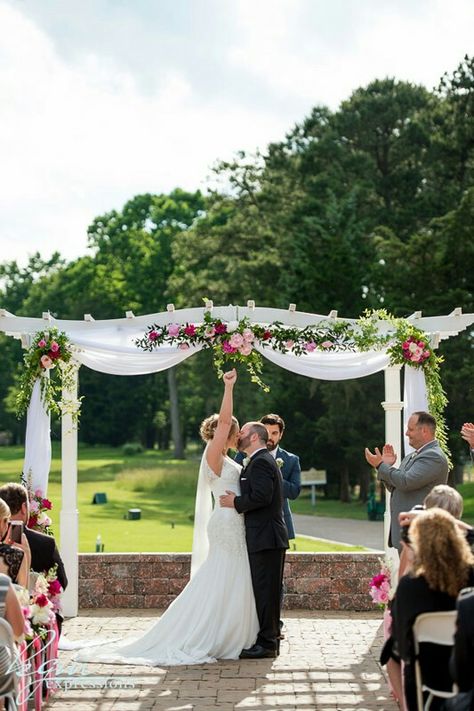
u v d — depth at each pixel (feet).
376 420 124.06
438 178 137.59
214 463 28.71
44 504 31.65
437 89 140.87
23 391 32.53
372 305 115.96
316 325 32.73
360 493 134.51
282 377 129.29
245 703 23.39
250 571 28.48
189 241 160.25
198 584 28.60
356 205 130.31
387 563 27.96
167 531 100.01
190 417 247.09
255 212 155.74
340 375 33.22
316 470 128.16
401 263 116.06
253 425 29.07
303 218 127.24
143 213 236.43
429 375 32.99
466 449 111.86
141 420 269.23
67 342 32.42
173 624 28.45
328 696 23.99
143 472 173.78
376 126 140.77
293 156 150.61
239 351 32.27
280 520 28.66
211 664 27.53
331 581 36.35
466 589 15.85
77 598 35.58
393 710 22.68
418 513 19.21
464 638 14.96
